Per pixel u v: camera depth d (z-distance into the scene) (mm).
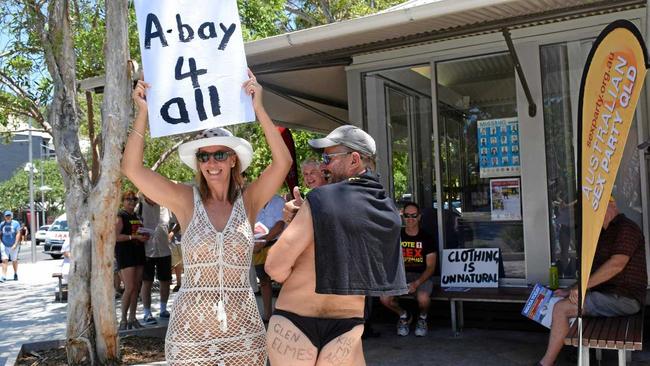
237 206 3025
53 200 51969
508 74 6684
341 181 2797
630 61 2932
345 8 14555
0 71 9094
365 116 7414
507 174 6703
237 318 2895
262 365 2984
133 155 3078
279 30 14109
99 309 5535
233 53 3227
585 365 4367
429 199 7148
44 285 13891
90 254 5648
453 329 6355
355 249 2580
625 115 2955
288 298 2717
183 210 3061
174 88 3186
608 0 5051
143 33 3232
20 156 54750
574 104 6344
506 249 6680
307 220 2615
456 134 6953
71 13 8266
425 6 5148
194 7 3260
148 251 7906
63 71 5914
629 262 4914
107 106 5402
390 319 7137
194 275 2893
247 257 2979
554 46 6430
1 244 15195
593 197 3193
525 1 4938
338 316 2701
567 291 5250
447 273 6727
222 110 3182
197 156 3037
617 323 4715
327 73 7891
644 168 5984
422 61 7074
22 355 6301
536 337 6199
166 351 2926
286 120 10562
